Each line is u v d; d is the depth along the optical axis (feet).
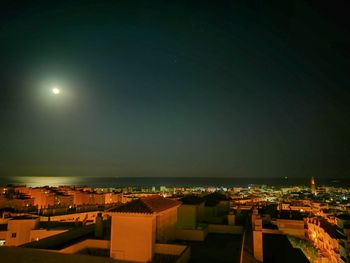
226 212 103.81
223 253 58.29
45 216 139.44
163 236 60.23
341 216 166.71
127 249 53.16
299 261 64.44
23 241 111.96
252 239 66.69
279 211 157.79
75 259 16.55
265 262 65.67
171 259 52.37
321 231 157.79
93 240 58.95
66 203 254.88
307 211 248.93
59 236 60.64
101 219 68.08
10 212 153.38
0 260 16.11
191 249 60.80
